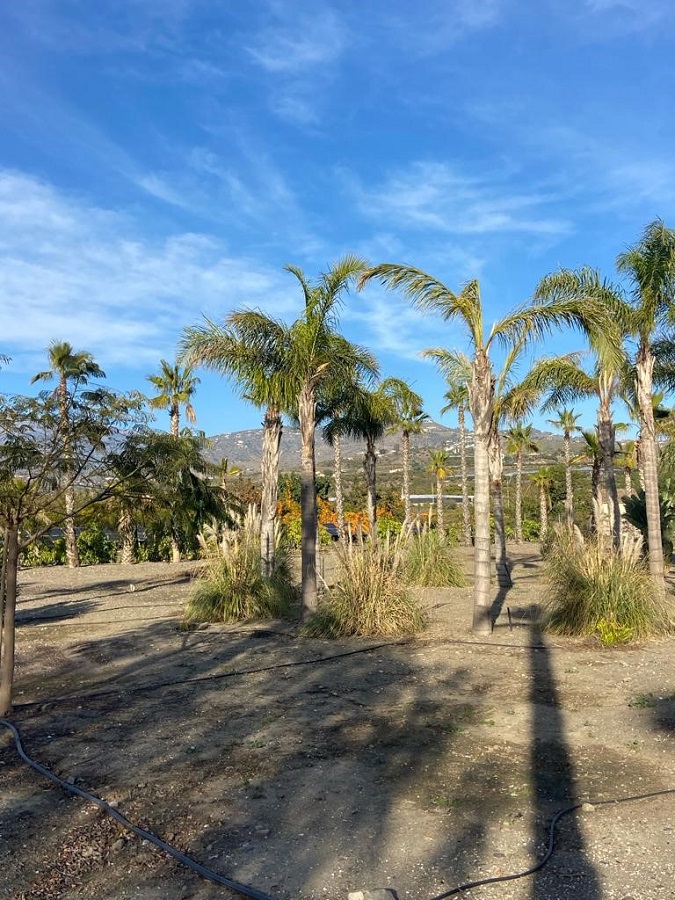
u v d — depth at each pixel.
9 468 6.85
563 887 3.64
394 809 4.66
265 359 12.77
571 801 4.77
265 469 14.62
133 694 8.06
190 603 13.47
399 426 31.98
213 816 4.59
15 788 5.14
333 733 6.41
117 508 8.20
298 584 15.04
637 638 10.28
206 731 6.53
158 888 3.70
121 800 4.88
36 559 27.84
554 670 8.66
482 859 3.95
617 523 15.97
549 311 10.82
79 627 13.13
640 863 3.87
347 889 3.65
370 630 11.30
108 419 7.20
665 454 18.31
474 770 5.39
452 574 17.42
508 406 15.60
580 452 34.47
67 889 3.70
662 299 13.12
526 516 47.72
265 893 3.62
